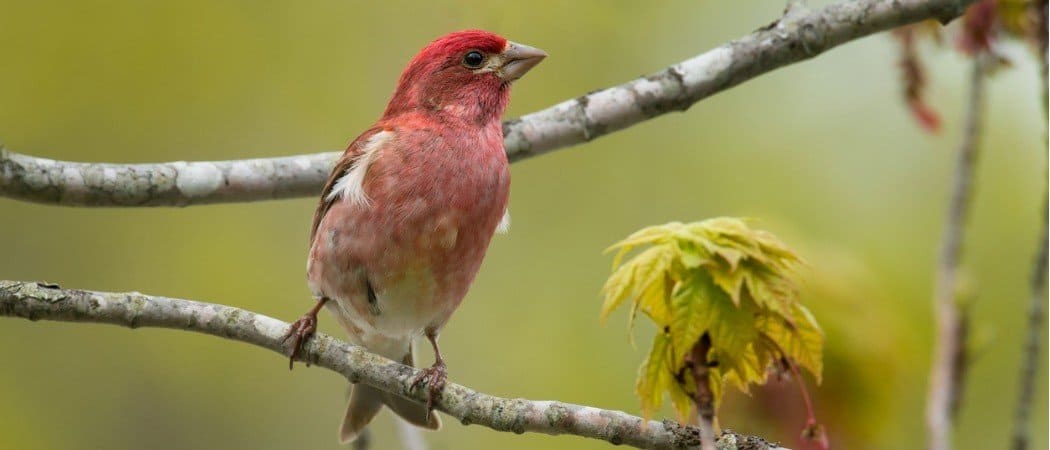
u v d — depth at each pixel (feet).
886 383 28.45
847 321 28.45
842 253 30.45
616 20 44.16
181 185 28.04
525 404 23.47
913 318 38.09
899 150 43.73
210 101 43.88
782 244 21.06
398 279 28.14
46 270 45.42
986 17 29.07
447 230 28.02
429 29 44.60
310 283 29.30
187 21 43.39
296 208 46.50
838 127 44.57
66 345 45.80
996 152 41.73
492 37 30.35
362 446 29.76
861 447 27.84
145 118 43.45
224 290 45.24
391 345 30.71
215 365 46.44
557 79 43.78
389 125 29.22
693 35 44.29
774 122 45.16
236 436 46.14
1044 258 24.91
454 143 28.66
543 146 29.89
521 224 44.68
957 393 25.46
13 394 44.78
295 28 44.45
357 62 44.68
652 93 29.68
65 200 27.14
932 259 40.88
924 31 30.96
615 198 44.93
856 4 29.53
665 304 21.01
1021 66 30.35
